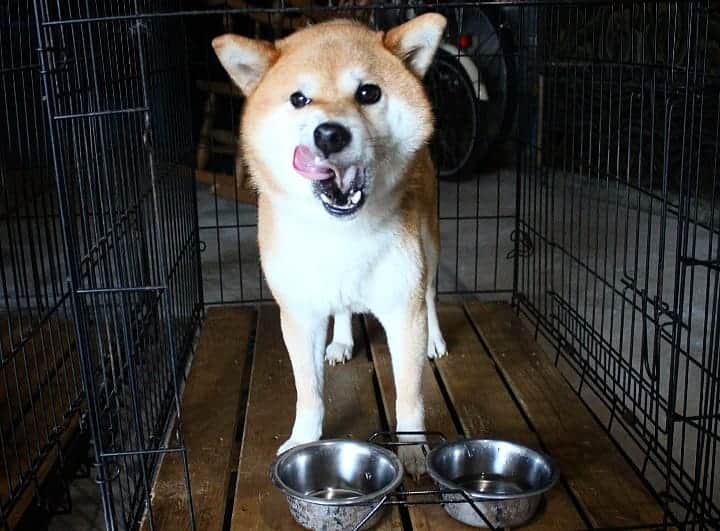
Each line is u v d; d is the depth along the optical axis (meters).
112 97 1.05
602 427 1.12
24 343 1.15
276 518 0.94
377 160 0.89
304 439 1.05
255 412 1.17
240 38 0.93
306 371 1.04
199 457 1.07
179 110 1.43
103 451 0.93
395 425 1.12
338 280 0.97
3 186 1.34
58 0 0.86
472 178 3.00
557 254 2.02
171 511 0.96
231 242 2.22
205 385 1.25
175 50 1.41
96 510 1.16
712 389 0.91
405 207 0.98
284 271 0.97
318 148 0.83
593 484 0.99
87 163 0.94
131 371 0.93
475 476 0.97
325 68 0.89
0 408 1.24
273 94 0.91
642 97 1.06
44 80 0.79
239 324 1.48
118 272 0.98
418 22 0.94
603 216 2.36
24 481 1.05
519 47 1.71
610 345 1.22
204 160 2.85
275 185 0.93
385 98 0.90
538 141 2.09
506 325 1.46
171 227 1.33
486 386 1.24
